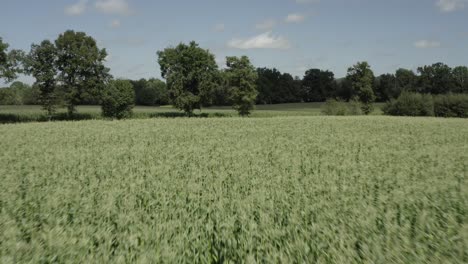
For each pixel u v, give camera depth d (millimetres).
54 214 7602
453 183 10570
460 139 24297
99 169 13320
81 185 10656
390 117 53125
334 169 13219
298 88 131250
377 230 6434
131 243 5777
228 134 28141
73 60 60531
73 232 6324
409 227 6570
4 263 5250
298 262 5430
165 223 6562
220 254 5828
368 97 73688
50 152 18359
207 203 8398
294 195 8930
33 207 8359
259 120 45312
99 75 62656
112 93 60281
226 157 16266
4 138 25250
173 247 5652
